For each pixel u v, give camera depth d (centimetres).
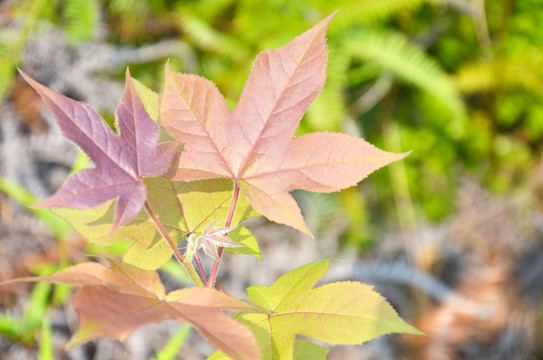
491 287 123
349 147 44
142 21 131
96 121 42
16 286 116
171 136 46
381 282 126
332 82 127
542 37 140
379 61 131
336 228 130
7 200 122
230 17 132
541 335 124
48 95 41
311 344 47
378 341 115
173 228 46
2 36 125
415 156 144
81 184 41
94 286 40
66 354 111
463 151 149
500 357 114
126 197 42
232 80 129
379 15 129
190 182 47
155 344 114
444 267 135
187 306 41
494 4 142
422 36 141
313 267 46
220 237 44
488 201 145
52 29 129
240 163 45
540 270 134
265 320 45
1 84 121
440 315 119
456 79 141
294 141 44
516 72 143
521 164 148
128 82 43
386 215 141
